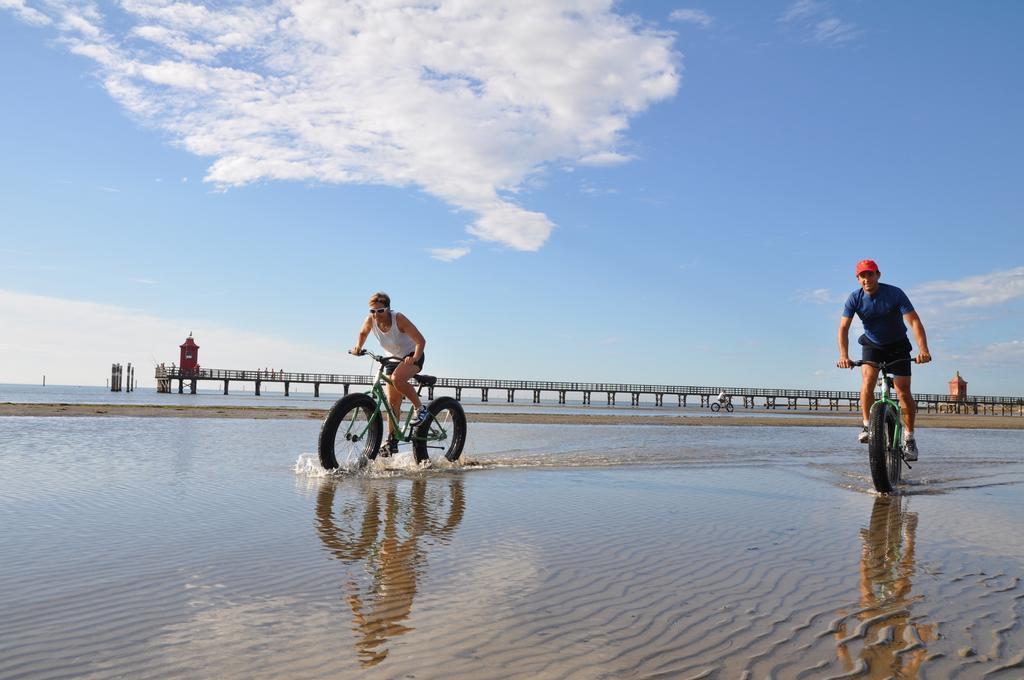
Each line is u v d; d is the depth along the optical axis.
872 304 6.49
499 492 5.31
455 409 7.52
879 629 2.34
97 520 3.79
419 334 7.04
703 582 2.90
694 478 6.50
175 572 2.82
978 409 85.06
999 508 5.11
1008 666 2.02
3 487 4.81
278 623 2.26
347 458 6.52
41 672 1.82
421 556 3.22
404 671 1.89
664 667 1.97
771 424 18.83
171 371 73.19
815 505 5.10
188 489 4.94
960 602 2.67
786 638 2.23
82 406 15.99
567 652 2.07
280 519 3.99
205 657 1.95
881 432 5.84
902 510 4.96
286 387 76.62
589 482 6.00
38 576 2.70
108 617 2.26
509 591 2.70
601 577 2.94
